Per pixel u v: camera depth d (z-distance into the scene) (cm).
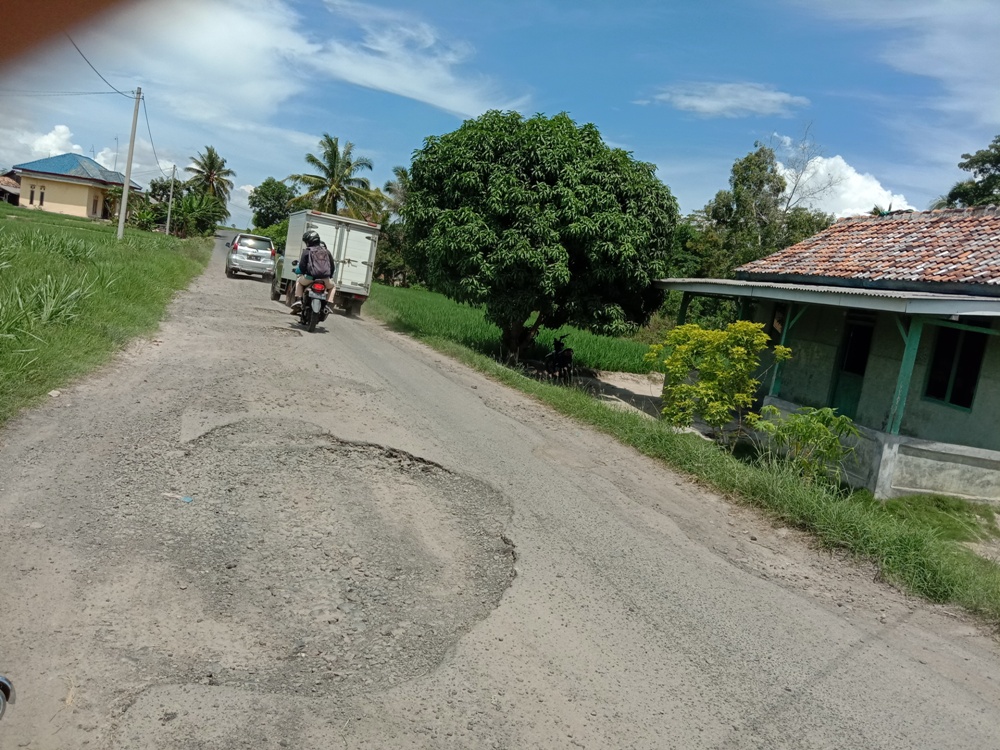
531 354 1983
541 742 284
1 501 418
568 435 831
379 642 341
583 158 1514
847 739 311
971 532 909
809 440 810
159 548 398
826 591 479
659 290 1659
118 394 677
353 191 4984
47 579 348
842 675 366
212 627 333
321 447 623
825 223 3406
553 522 533
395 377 1009
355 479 562
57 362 701
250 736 264
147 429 589
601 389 1705
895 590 501
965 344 1087
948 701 355
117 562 375
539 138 1496
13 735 248
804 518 601
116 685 282
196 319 1259
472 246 1475
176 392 718
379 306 2216
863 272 1240
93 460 505
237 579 380
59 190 5409
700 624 402
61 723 257
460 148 1552
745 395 936
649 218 1529
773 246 3353
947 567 516
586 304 1549
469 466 639
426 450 664
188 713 272
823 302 1115
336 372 957
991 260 1095
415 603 385
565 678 331
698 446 775
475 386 1071
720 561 504
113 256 1642
